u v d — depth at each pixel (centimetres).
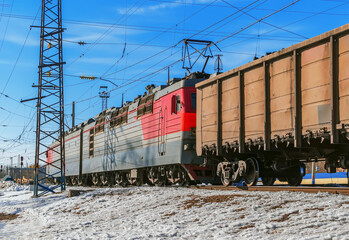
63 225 1262
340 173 2123
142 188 1950
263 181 1786
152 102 2269
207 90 1753
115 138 2858
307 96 1213
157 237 864
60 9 2895
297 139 1234
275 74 1345
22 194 3719
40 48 2836
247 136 1475
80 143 3819
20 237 1098
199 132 1797
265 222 867
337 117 1112
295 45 1251
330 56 1131
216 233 837
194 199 1330
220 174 1712
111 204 1605
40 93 2847
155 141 2200
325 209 900
